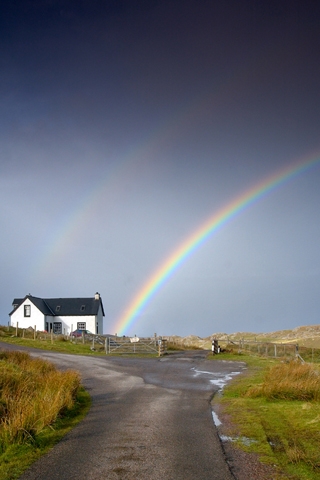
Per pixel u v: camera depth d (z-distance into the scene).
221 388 15.98
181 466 7.29
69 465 7.35
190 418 10.80
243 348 37.50
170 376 19.83
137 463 7.44
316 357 31.41
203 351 37.28
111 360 27.78
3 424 9.21
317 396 12.71
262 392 13.36
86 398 13.87
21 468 7.21
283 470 7.11
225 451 8.06
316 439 8.68
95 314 66.06
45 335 46.03
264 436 8.93
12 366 16.84
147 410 11.88
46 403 10.60
